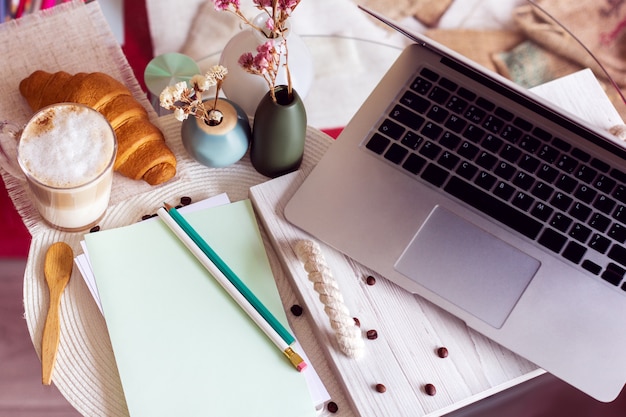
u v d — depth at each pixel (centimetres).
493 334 83
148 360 80
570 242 86
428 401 80
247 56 77
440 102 91
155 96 98
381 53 105
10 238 90
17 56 97
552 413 89
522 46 106
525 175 89
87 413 80
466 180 88
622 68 156
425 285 84
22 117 94
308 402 80
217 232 87
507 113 91
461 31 107
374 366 81
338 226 86
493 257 85
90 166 79
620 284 85
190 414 78
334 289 81
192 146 87
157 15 104
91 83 88
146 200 90
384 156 89
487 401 88
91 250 84
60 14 99
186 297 83
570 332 83
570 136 91
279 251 87
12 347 85
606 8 159
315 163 94
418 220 87
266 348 82
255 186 89
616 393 81
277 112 80
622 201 88
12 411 82
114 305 82
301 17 105
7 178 90
